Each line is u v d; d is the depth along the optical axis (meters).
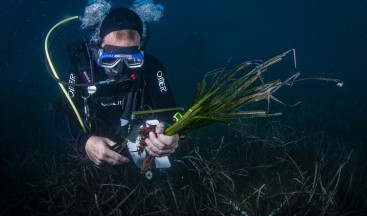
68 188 1.19
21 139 1.89
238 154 1.53
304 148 1.63
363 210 1.21
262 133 1.85
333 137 2.16
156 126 0.80
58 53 6.09
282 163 1.45
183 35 14.80
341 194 1.29
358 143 2.14
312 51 12.12
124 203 1.12
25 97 3.02
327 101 3.47
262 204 1.17
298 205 1.13
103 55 0.98
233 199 1.14
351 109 3.05
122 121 1.05
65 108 1.07
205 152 1.46
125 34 0.99
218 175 1.22
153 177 1.20
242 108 2.67
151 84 1.16
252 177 1.34
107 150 0.85
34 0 14.23
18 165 1.50
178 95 3.34
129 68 1.02
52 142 1.85
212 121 0.78
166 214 1.06
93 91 1.03
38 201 1.18
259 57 8.69
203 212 1.11
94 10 1.07
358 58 10.39
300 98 3.49
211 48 10.96
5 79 3.94
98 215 1.07
